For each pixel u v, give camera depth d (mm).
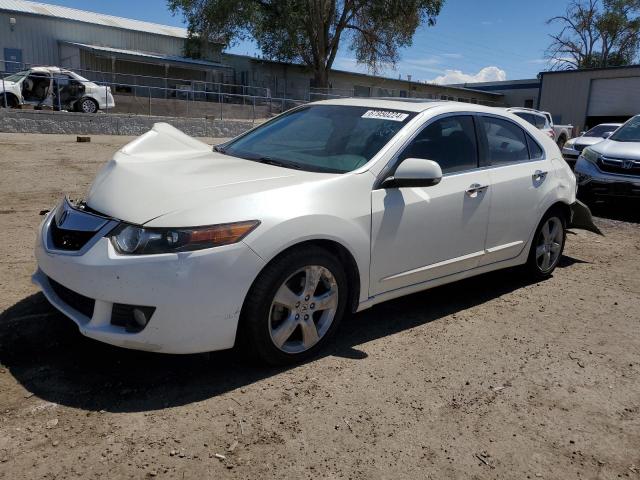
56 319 3812
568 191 5223
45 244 3299
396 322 4180
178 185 3283
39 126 18766
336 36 37594
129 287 2875
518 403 3156
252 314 3125
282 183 3381
